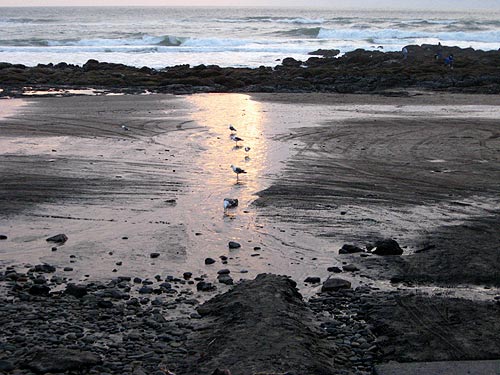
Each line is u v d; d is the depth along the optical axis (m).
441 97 34.28
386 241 11.23
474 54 58.47
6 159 18.67
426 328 8.06
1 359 7.21
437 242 11.66
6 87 38.44
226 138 21.97
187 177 16.70
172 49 65.31
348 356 7.49
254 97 34.22
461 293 9.36
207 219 13.23
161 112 28.08
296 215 13.46
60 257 11.08
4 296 9.31
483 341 7.69
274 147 20.52
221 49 66.56
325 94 35.94
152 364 7.20
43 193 15.12
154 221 13.12
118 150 20.03
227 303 8.65
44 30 88.94
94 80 41.12
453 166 17.97
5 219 13.19
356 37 86.44
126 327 8.23
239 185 15.91
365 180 16.41
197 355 7.39
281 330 7.70
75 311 8.76
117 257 11.09
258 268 10.56
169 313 8.73
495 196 14.94
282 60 57.00
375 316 8.48
